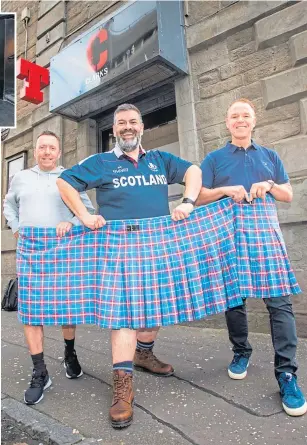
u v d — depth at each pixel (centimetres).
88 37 519
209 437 184
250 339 353
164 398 230
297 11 389
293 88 384
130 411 201
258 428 190
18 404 230
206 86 460
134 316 214
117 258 222
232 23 438
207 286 230
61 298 229
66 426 199
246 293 221
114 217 230
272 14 408
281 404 212
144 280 221
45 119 677
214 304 226
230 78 440
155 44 436
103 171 233
